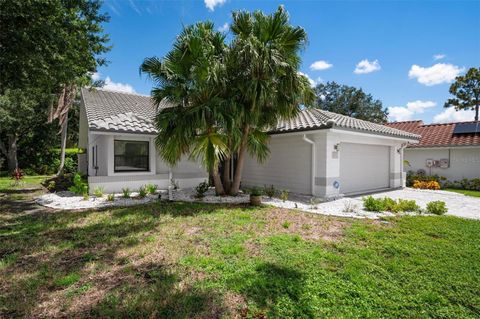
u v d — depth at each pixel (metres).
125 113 13.16
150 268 4.16
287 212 8.16
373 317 3.00
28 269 4.14
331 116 12.74
